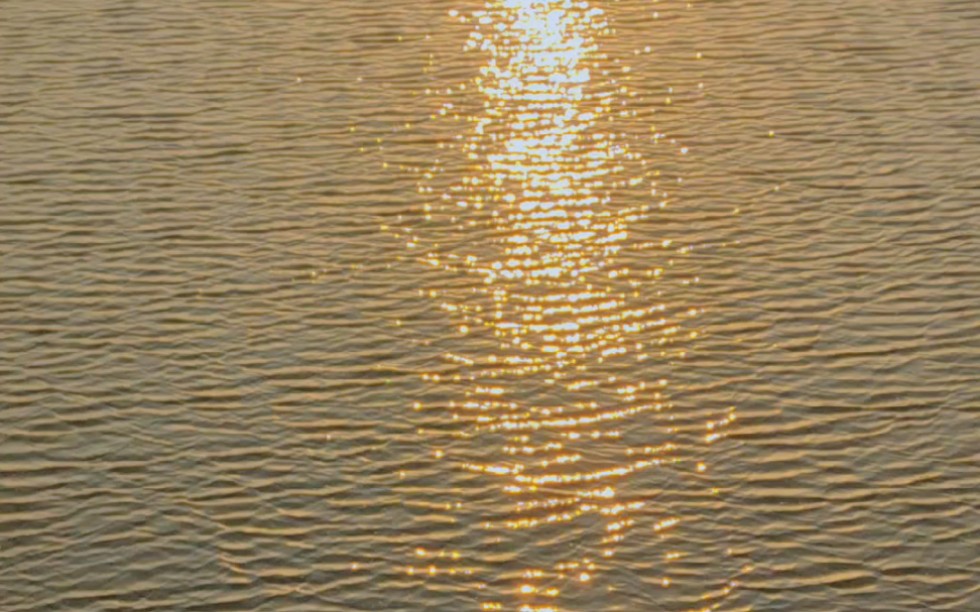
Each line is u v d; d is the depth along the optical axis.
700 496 44.09
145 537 42.81
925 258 52.38
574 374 48.34
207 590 41.31
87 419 46.62
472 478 44.75
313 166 56.97
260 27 65.00
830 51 62.91
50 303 50.97
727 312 50.50
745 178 56.12
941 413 46.56
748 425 46.38
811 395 47.31
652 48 63.44
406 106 60.00
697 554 42.34
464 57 62.91
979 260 52.19
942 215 54.12
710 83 61.12
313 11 66.12
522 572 41.91
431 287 51.66
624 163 57.03
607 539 42.81
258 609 40.78
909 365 48.25
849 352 48.78
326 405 47.19
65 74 61.97
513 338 49.69
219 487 44.38
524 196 55.50
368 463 45.22
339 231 53.97
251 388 47.75
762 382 47.84
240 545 42.59
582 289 51.56
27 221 54.31
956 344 48.97
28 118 59.41
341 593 41.28
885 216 54.19
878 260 52.34
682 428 46.34
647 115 59.44
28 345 49.38
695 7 66.31
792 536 42.78
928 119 58.75
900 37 63.69
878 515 43.34
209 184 56.06
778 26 64.75
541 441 46.00
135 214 54.72
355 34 64.50
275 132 58.62
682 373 48.28
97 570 41.91
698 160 57.06
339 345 49.41
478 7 66.44
